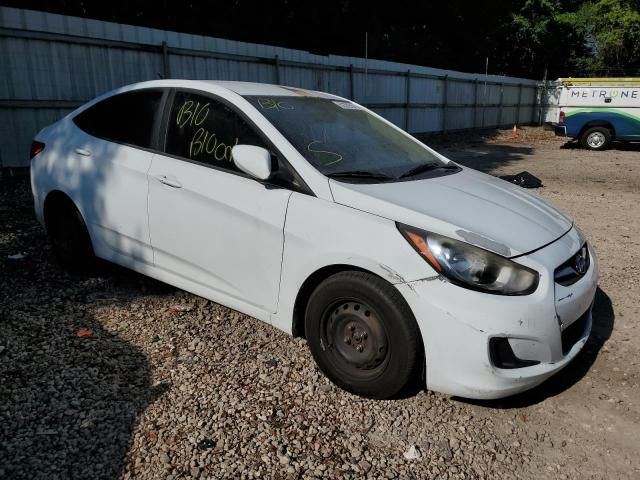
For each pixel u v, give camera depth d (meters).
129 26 10.30
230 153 3.43
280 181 3.19
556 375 3.38
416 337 2.79
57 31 9.22
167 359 3.38
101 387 3.06
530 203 3.54
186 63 11.42
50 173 4.50
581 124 17.23
